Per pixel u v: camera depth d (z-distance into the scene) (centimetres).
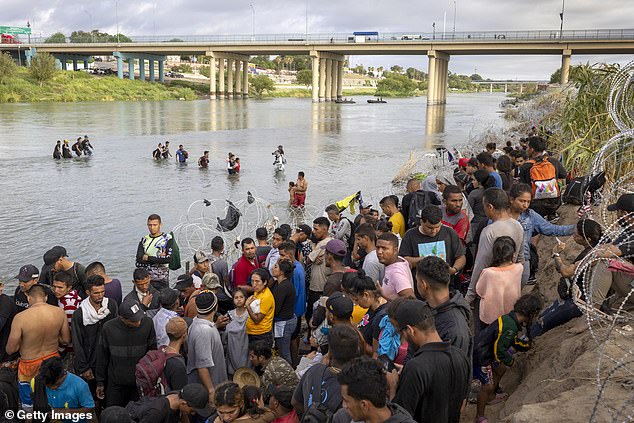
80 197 2238
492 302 584
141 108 8344
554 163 1023
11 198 2205
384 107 10750
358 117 7569
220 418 484
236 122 6275
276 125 6000
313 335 665
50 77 10100
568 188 1082
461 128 5778
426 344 401
